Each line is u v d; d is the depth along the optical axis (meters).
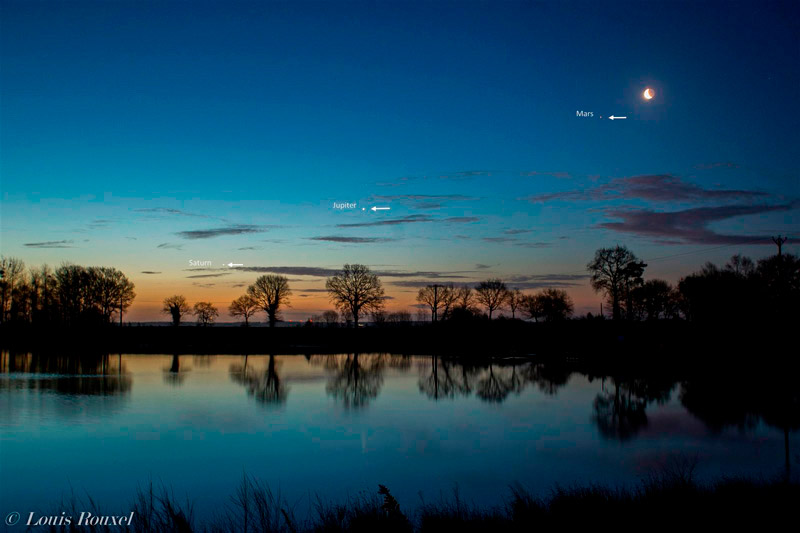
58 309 95.25
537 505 14.22
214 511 17.42
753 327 56.56
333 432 28.97
